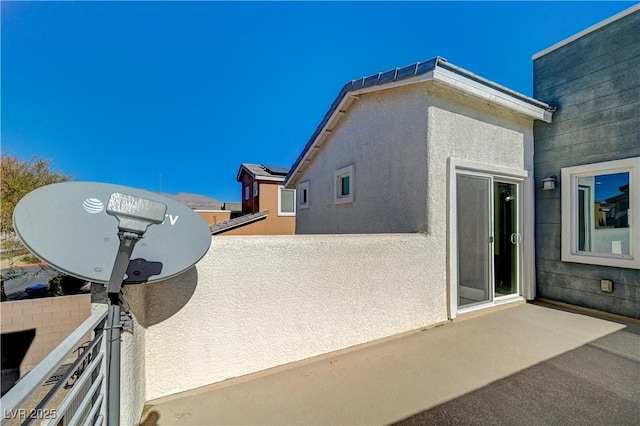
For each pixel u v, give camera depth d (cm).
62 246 171
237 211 2142
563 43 572
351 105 646
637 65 473
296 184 982
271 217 1783
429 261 452
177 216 238
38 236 163
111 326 170
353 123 644
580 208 549
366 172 595
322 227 771
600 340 402
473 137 511
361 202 609
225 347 296
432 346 383
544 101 603
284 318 329
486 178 536
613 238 504
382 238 406
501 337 412
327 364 337
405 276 426
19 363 631
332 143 732
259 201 1780
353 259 379
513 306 554
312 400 273
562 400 271
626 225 488
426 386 295
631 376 311
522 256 591
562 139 568
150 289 268
